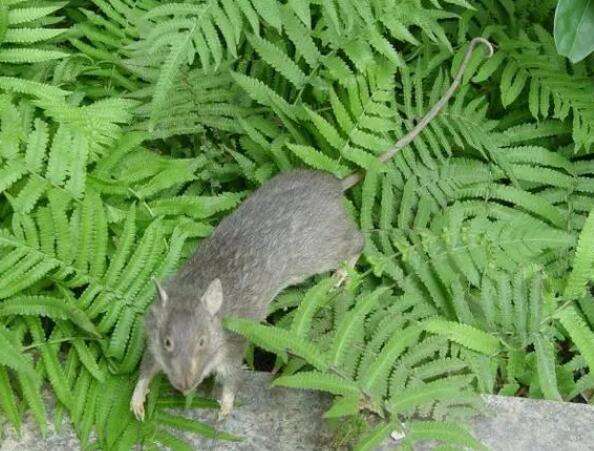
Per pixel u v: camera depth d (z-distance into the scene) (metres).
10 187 1.02
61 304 0.94
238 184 1.13
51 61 1.10
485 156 1.12
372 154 1.10
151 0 1.12
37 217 0.97
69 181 1.00
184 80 1.10
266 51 1.09
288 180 1.05
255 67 1.15
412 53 1.19
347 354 0.96
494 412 0.96
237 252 1.00
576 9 1.01
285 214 1.03
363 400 0.92
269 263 1.00
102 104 1.03
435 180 1.12
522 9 1.21
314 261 1.04
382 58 1.11
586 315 1.07
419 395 0.91
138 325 0.96
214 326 0.93
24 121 1.03
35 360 0.97
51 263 0.96
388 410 0.91
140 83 1.12
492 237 1.05
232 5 1.01
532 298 1.02
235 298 0.98
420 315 1.03
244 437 0.94
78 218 0.98
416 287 1.05
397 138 1.12
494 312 1.03
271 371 1.04
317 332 1.00
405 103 1.13
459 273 1.06
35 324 0.95
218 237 1.01
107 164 1.03
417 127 1.11
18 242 0.96
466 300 1.05
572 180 1.13
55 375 0.93
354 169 1.10
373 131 1.12
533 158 1.13
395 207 1.11
